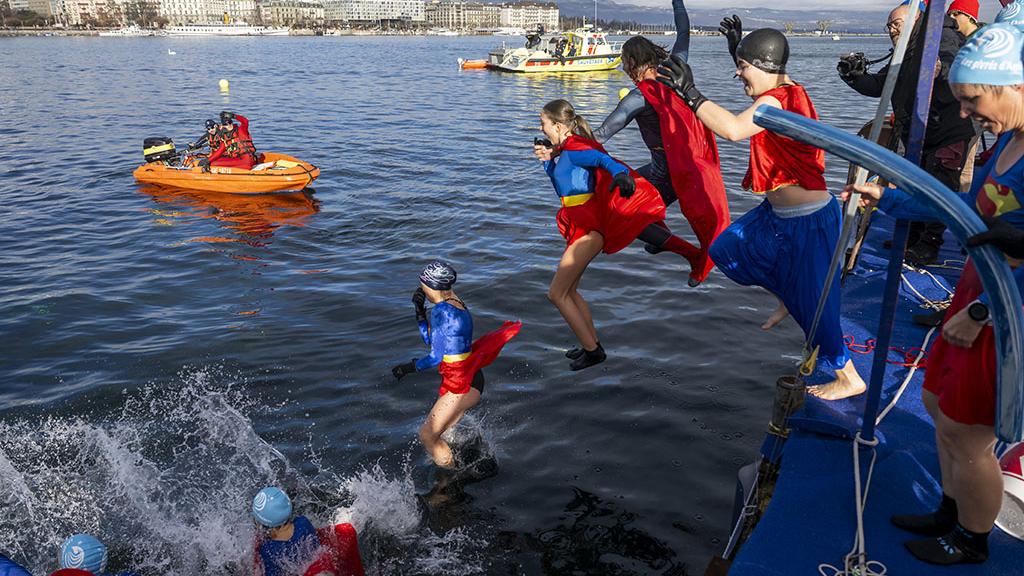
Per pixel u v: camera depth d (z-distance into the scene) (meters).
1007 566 2.61
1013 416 2.07
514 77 48.66
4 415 6.53
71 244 11.82
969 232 2.03
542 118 4.22
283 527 4.36
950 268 5.82
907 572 2.60
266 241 11.91
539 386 6.85
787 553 2.74
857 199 3.05
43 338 8.14
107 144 21.59
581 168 4.12
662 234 4.20
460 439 6.03
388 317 8.58
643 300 8.85
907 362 4.28
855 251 5.63
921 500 2.99
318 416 6.46
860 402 3.82
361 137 22.98
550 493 5.36
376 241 11.84
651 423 6.18
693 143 3.98
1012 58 2.14
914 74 4.04
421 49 107.38
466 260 10.71
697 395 6.59
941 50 5.25
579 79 47.22
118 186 15.94
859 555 2.66
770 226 3.66
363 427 6.27
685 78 3.30
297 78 48.00
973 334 2.24
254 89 39.78
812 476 3.19
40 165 18.31
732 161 17.98
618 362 7.25
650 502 5.23
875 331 4.73
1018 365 2.04
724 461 5.66
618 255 10.50
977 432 2.37
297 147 21.06
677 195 4.07
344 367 7.34
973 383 2.29
